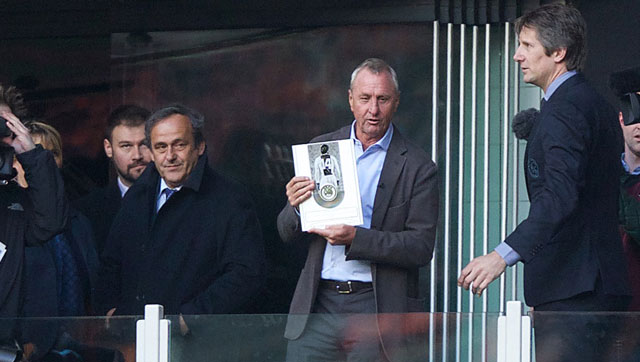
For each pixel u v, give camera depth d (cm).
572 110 2266
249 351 2200
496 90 3294
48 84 3394
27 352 2228
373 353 2183
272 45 3344
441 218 3275
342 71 3322
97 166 3338
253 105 3347
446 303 3266
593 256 2283
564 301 2283
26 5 3397
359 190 2542
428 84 3284
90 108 3378
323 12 3325
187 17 3362
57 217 2489
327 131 3328
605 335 2092
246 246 2872
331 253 2548
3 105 2616
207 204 2888
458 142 3288
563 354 2103
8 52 3409
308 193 2525
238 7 3350
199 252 2864
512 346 2116
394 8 3294
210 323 2200
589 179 2294
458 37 3297
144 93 3378
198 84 3362
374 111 2581
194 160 2906
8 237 2475
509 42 3288
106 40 3391
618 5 3206
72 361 2228
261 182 3334
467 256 3278
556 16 2312
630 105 2292
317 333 2194
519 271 3241
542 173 2291
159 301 2861
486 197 3278
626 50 3203
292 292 3266
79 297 2889
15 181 2558
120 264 2923
